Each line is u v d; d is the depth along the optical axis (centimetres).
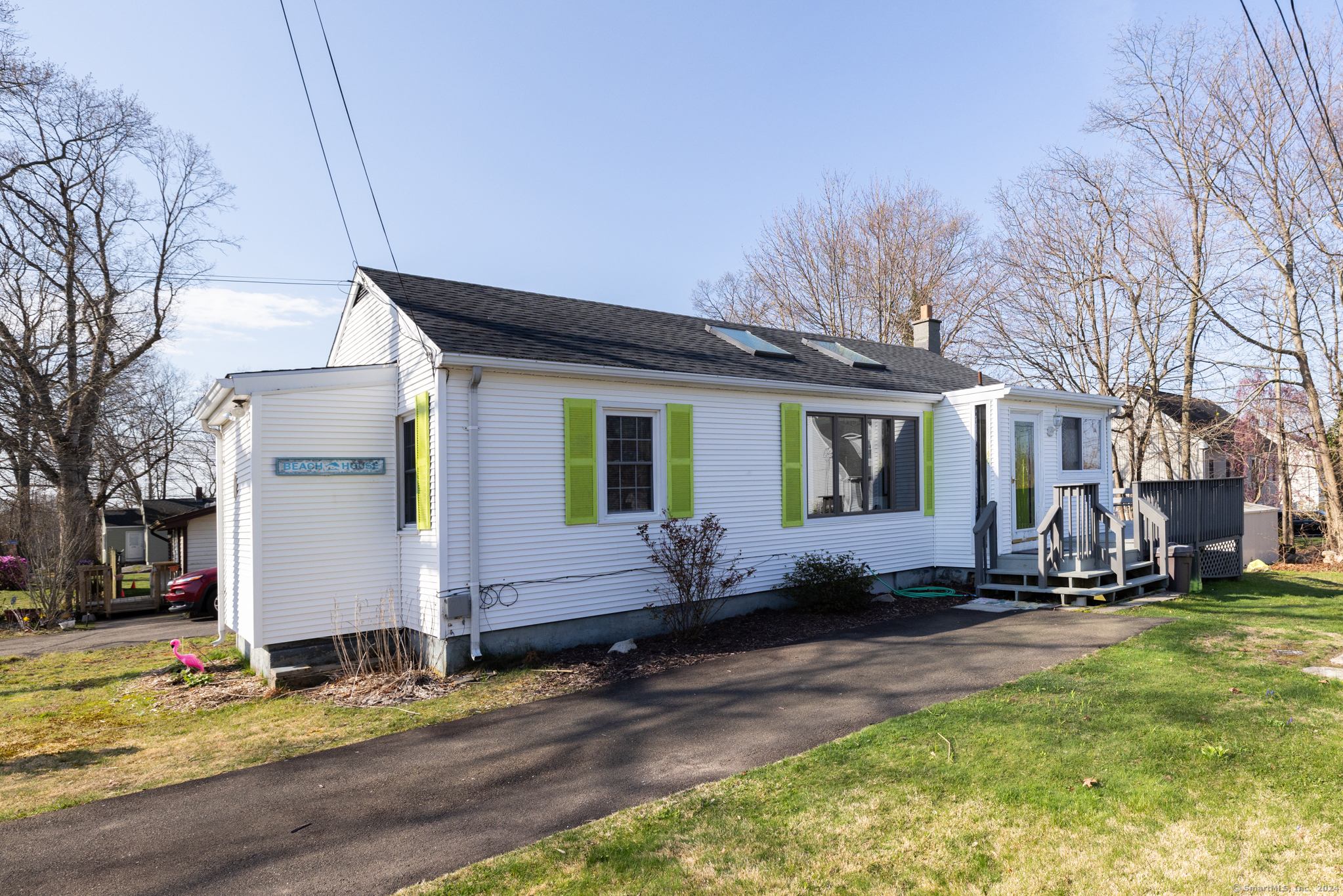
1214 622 909
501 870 380
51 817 483
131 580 2528
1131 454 2327
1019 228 2527
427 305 984
